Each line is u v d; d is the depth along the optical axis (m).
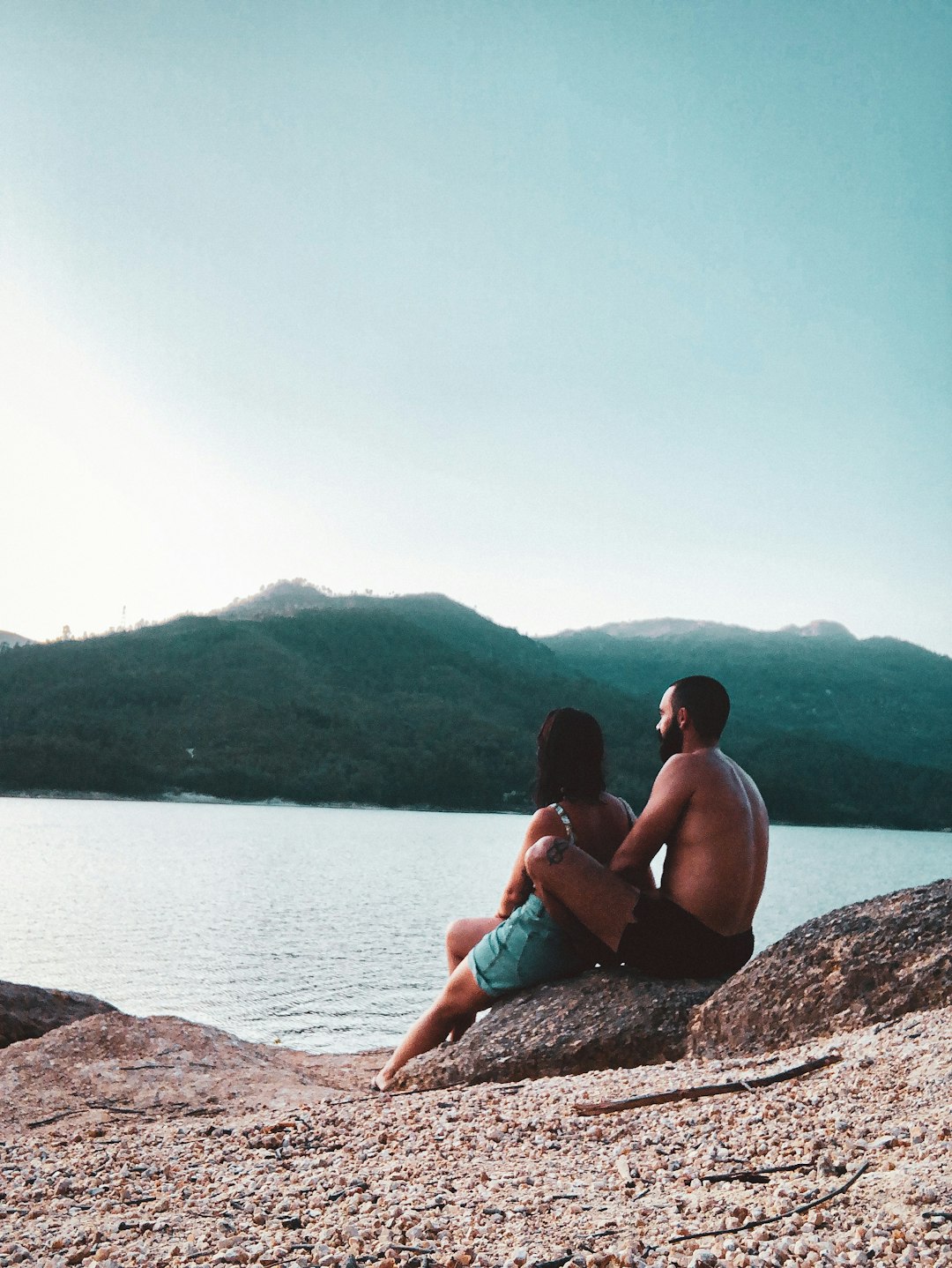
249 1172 2.95
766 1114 2.97
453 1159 2.90
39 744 158.62
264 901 36.78
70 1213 2.73
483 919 5.26
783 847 107.06
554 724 4.89
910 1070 3.15
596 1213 2.35
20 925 27.61
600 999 4.53
